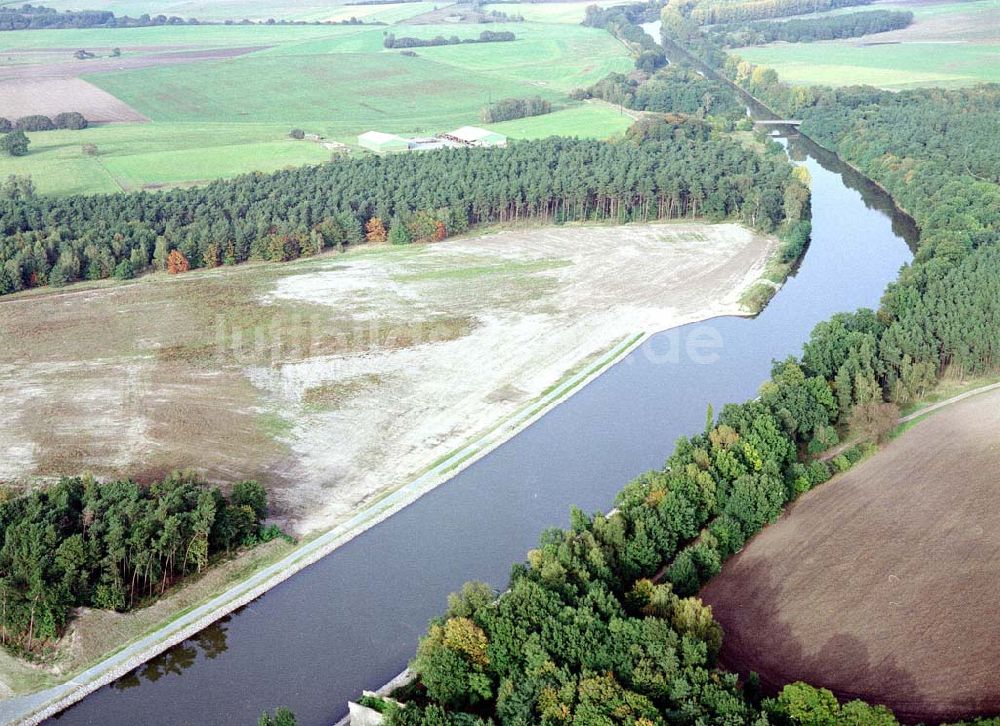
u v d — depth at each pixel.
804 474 162.00
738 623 131.12
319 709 124.88
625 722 104.06
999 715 113.31
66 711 126.00
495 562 154.00
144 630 138.25
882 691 118.31
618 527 140.88
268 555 154.12
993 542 146.00
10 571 140.75
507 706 111.88
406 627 139.50
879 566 141.88
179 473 169.88
